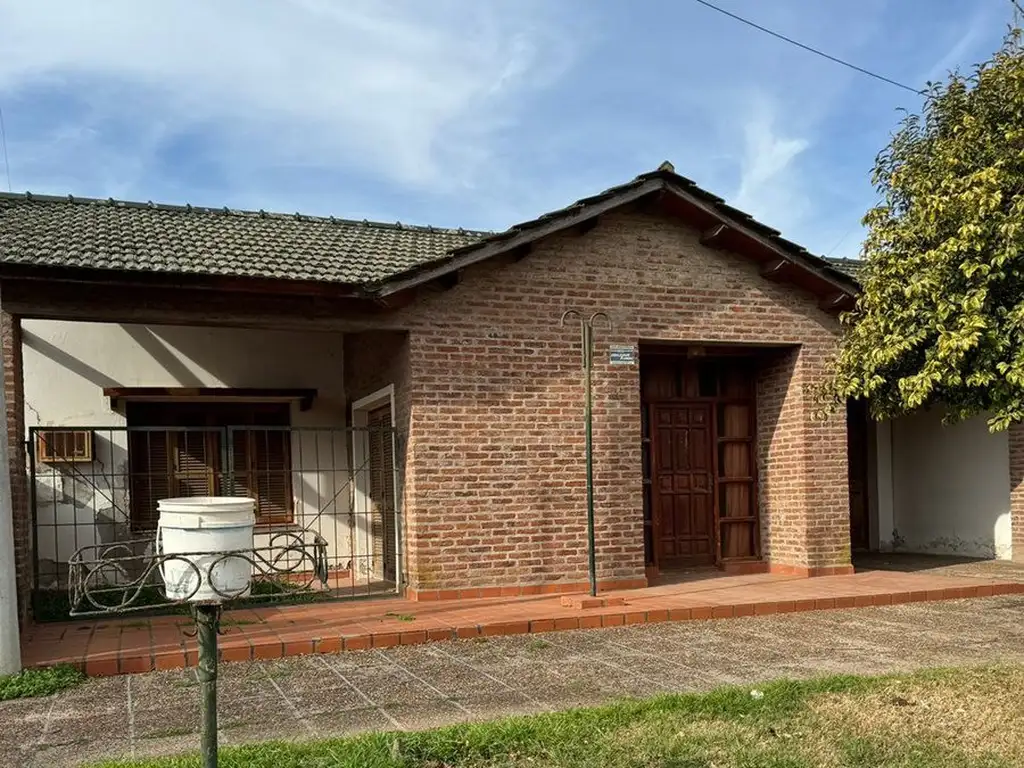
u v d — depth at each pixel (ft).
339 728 17.58
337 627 26.17
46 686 20.54
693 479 37.91
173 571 11.91
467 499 31.19
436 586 30.66
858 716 17.42
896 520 47.42
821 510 36.29
